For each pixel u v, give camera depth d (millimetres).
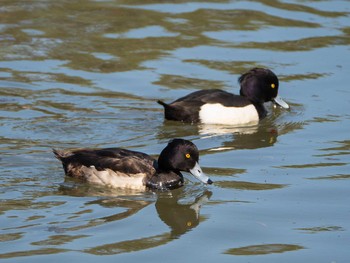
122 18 20766
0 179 12406
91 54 18594
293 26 20562
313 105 16422
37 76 17188
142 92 16609
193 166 12539
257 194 12156
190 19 20828
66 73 17453
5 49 18625
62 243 10383
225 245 10453
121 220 11211
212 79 17438
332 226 10977
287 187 12391
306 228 10938
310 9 21766
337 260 10000
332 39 19781
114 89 16703
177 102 15477
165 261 9945
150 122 15203
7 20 20344
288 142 14578
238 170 13188
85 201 11844
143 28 20156
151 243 10484
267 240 10602
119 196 12164
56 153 12898
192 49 19016
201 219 11305
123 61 18234
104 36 19609
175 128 15125
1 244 10305
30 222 10977
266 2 22203
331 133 14938
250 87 16328
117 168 12539
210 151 14117
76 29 19969
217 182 12688
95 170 12539
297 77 17719
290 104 16516
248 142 14609
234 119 15656
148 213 11516
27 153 13430
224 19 20891
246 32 20156
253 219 11250
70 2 21766
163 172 12602
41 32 19703
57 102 15867
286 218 11266
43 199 11812
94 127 14750
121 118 15266
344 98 16656
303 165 13352
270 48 19219
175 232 10852
